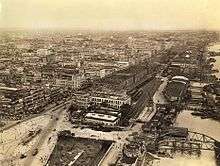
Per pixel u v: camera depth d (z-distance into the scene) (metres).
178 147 172.00
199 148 169.62
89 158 164.12
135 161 159.12
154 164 157.75
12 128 199.62
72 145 178.50
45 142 181.25
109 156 165.00
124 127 198.62
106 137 185.75
